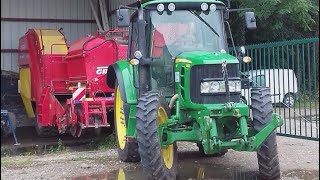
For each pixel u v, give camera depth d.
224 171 6.84
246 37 19.20
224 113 5.77
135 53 6.50
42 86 12.19
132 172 7.02
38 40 12.30
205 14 6.85
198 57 6.08
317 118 9.27
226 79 5.99
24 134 13.96
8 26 18.58
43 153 10.24
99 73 10.45
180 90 6.16
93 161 7.99
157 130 5.82
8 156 9.86
